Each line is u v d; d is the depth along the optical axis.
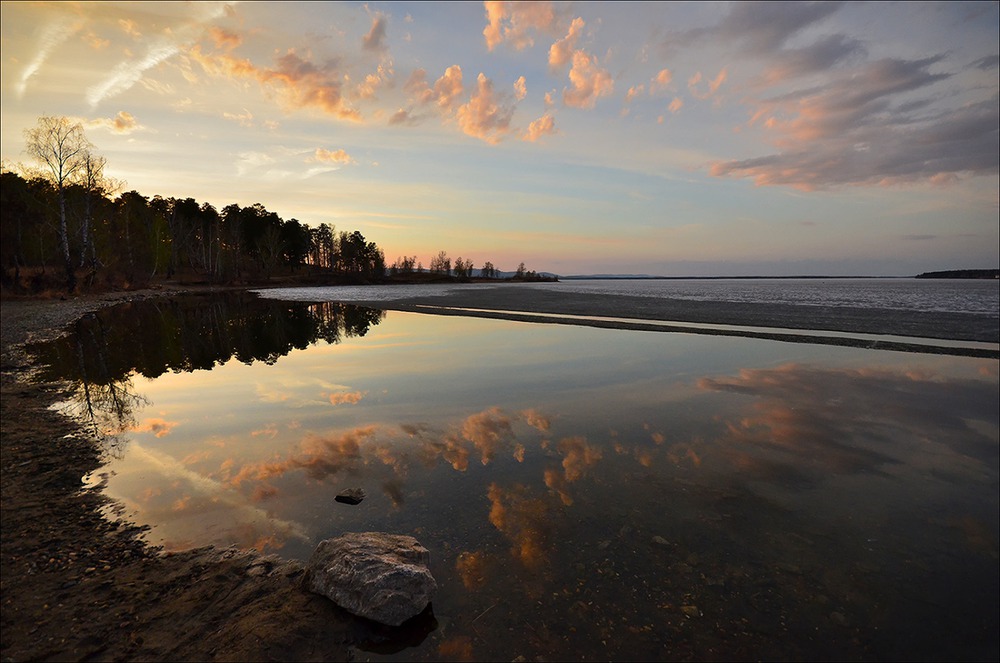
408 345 21.88
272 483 7.29
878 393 13.12
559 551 5.62
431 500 6.84
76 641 3.89
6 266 44.66
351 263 139.00
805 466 8.35
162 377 15.01
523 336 24.83
